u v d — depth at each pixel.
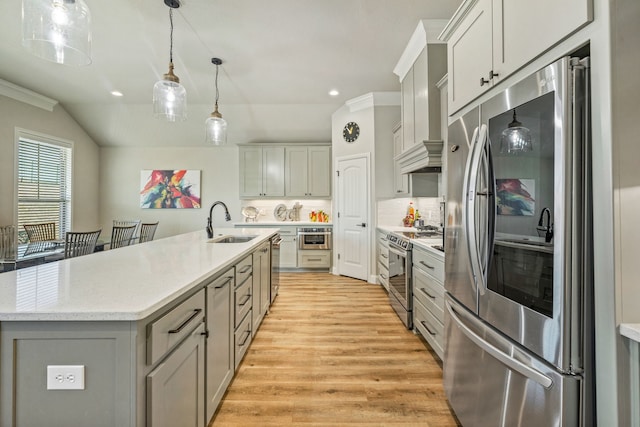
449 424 1.66
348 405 1.80
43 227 4.56
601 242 0.84
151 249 2.16
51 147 4.91
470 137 1.46
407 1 2.47
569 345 0.91
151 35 2.93
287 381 2.04
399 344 2.58
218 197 6.17
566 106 0.90
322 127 5.64
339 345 2.56
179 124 5.53
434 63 2.80
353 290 4.24
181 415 1.22
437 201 3.76
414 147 2.95
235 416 1.71
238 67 3.63
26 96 4.37
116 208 6.10
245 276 2.29
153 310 0.99
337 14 2.62
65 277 1.34
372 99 4.55
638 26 0.82
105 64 3.57
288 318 3.18
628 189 0.82
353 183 4.92
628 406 0.81
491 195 1.27
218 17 2.65
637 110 0.82
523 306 1.08
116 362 0.95
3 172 4.12
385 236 4.00
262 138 5.94
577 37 0.91
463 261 1.53
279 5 2.50
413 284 2.81
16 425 0.95
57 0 1.55
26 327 0.95
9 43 3.12
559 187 0.92
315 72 3.77
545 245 0.98
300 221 6.05
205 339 1.48
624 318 0.81
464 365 1.51
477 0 1.46
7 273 1.41
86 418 0.95
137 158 6.11
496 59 1.30
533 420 1.03
